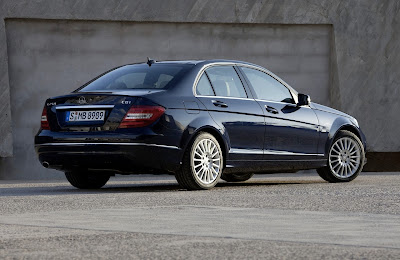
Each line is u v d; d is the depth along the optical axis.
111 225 9.98
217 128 17.05
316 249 7.90
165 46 30.12
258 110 17.94
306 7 30.89
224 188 17.59
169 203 13.32
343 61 31.17
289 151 18.59
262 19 30.56
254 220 10.41
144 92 16.50
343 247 8.04
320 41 31.44
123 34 29.78
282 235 8.94
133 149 16.05
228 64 17.95
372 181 20.25
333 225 9.84
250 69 18.39
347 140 20.08
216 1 30.14
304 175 27.06
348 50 31.22
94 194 15.81
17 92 28.92
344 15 31.19
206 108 16.95
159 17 29.62
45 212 11.70
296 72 31.31
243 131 17.56
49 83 29.19
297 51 31.30
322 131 19.38
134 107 16.16
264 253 7.66
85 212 11.60
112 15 29.20
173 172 16.75
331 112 19.84
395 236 8.84
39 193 16.72
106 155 16.27
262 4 30.53
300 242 8.39
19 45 28.91
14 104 28.89
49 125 16.97
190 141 16.62
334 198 13.91
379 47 31.38
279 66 31.19
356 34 31.23
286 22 30.75
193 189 16.91
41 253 7.77
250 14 30.44
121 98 16.28
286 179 23.03
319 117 19.39
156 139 16.09
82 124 16.52
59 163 16.91
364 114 31.34
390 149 31.44
